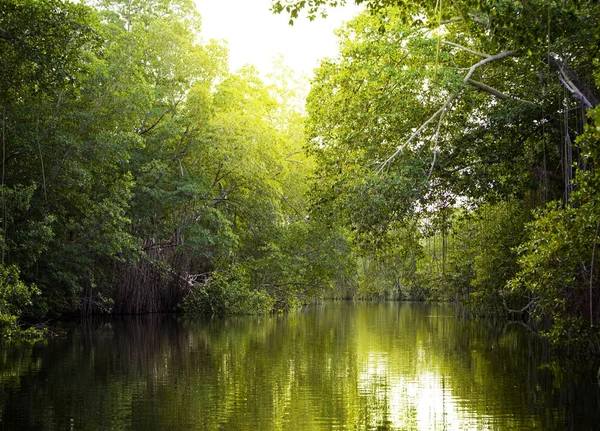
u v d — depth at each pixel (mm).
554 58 18328
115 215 28312
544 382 14391
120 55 28516
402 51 20906
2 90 20094
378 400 12320
